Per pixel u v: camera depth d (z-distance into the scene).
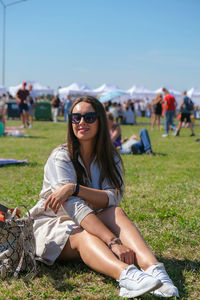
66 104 26.03
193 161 9.34
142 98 39.25
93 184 3.24
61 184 3.05
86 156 3.24
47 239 3.00
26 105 18.86
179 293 2.63
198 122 31.28
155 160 9.38
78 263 3.17
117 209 2.97
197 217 4.45
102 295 2.61
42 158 9.59
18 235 2.90
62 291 2.71
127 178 7.00
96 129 3.16
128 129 20.06
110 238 2.71
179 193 5.68
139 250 2.65
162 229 4.05
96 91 37.03
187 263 3.21
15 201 5.23
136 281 2.40
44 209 3.02
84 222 2.81
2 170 7.79
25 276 2.82
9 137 14.80
